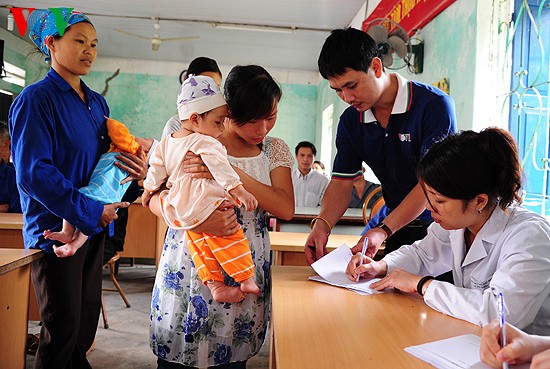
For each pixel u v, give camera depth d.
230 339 1.49
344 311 1.21
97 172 1.99
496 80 3.23
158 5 6.86
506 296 1.12
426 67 4.19
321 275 1.54
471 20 3.36
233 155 1.56
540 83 2.83
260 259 1.56
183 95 1.53
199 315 1.48
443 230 1.58
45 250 1.91
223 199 1.45
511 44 3.13
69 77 2.01
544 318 1.25
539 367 0.80
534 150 2.84
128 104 10.00
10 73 7.91
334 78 1.70
